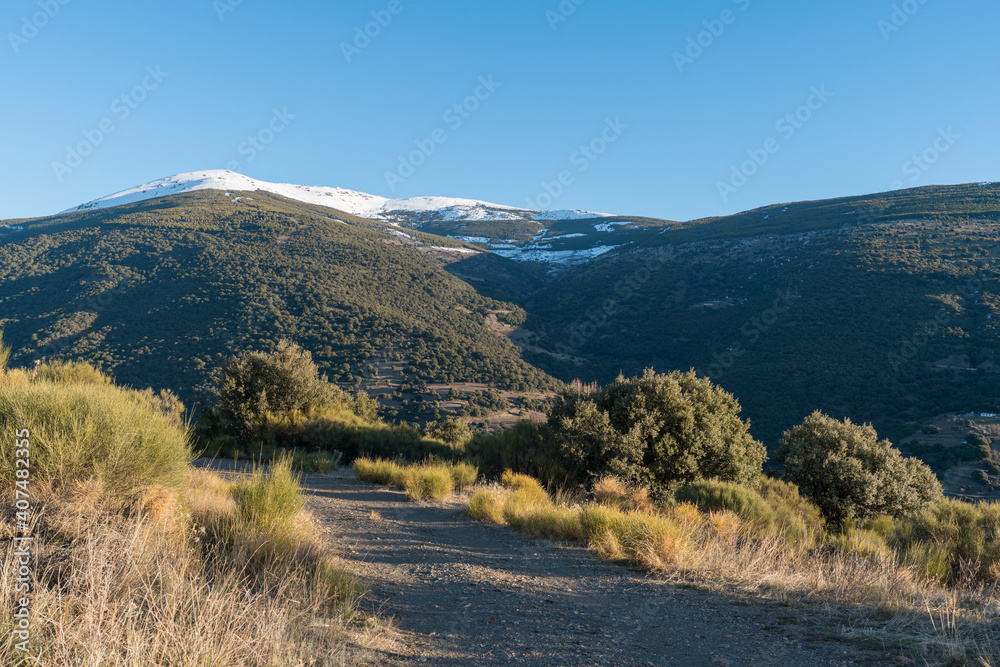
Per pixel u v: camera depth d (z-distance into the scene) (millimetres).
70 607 2770
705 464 13250
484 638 3871
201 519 5016
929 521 9078
